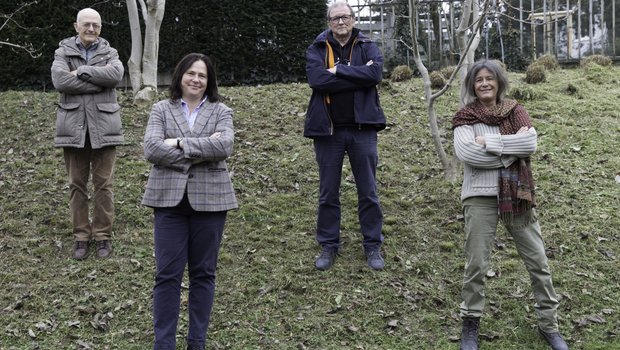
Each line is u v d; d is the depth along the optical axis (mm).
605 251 5230
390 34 11711
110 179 5262
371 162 4992
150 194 3857
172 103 4062
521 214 4062
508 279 4941
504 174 4000
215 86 4156
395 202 6035
